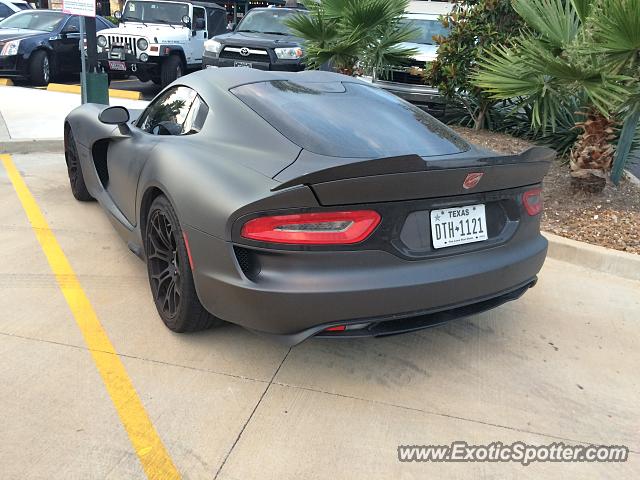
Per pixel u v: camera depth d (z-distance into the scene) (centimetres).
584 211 542
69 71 1312
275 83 338
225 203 254
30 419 242
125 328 317
